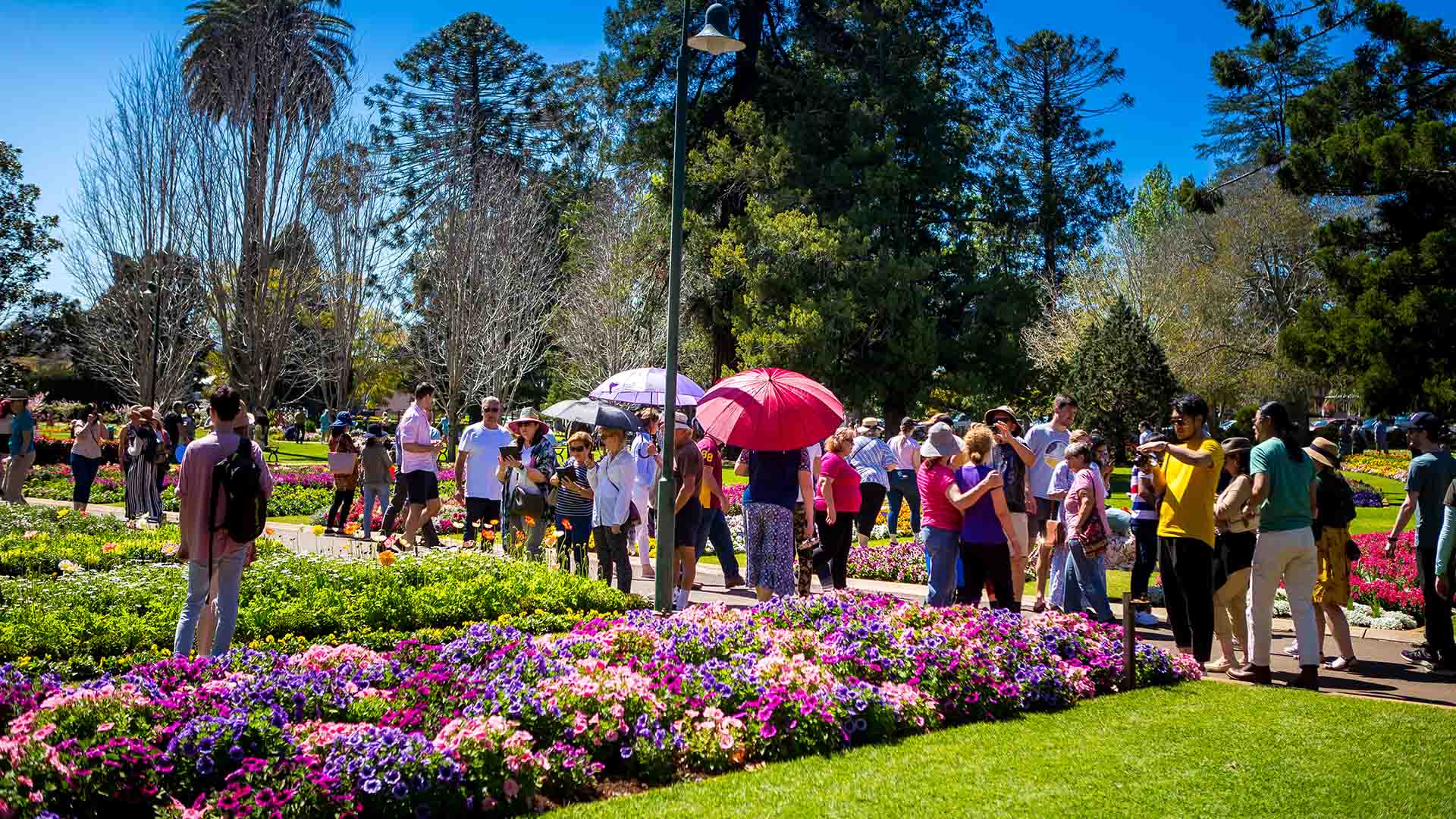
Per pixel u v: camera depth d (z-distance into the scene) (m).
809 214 36.12
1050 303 46.69
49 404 49.47
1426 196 21.86
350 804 4.37
